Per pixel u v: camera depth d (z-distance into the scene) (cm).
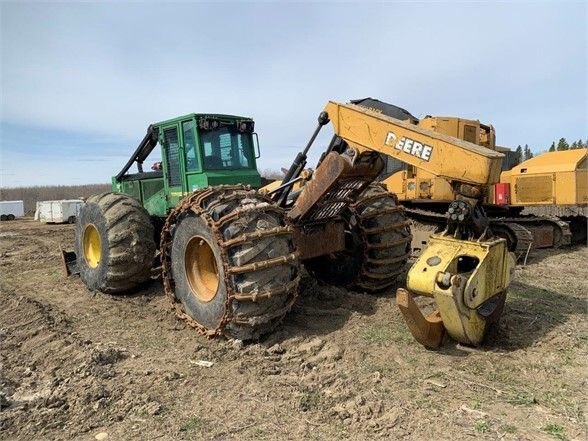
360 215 570
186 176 625
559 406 331
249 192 473
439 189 962
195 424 319
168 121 643
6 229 2205
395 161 1032
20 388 384
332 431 307
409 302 403
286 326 491
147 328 521
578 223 1231
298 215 503
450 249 415
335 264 614
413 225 1015
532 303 574
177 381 384
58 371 416
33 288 754
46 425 321
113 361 431
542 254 1060
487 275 406
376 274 578
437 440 293
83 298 654
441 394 351
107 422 324
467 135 966
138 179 760
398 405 336
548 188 1077
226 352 435
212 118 609
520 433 299
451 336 427
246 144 664
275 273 439
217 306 457
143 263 626
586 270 859
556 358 406
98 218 636
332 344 446
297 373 396
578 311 541
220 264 446
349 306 554
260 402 346
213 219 448
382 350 431
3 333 531
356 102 750
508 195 1124
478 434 299
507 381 369
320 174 487
